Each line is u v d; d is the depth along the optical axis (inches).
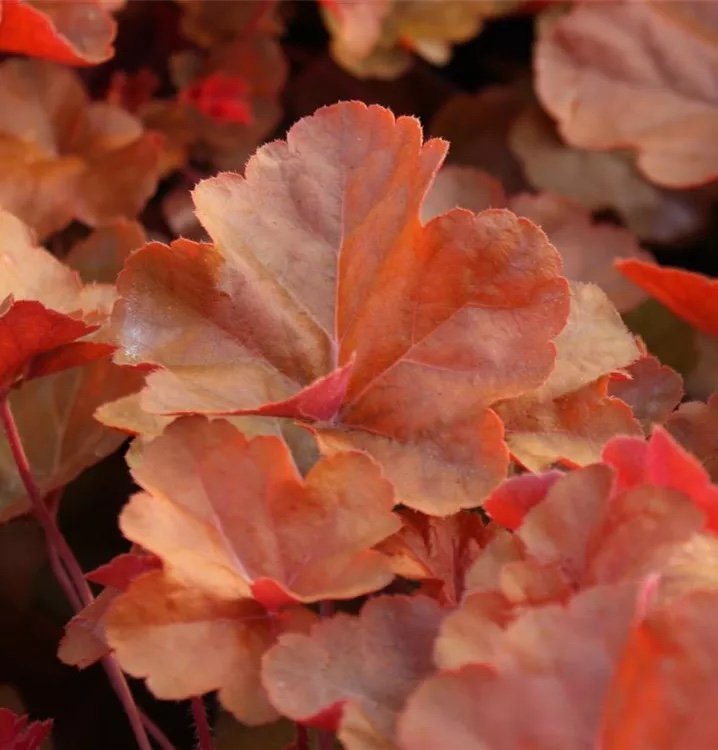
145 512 25.3
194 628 25.2
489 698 24.0
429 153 26.9
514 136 36.5
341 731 24.4
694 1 35.2
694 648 24.1
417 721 24.0
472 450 26.1
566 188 35.8
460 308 26.6
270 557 25.5
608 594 24.3
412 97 39.6
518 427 27.0
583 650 24.1
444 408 26.4
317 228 27.1
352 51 35.6
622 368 27.6
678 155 33.9
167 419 27.0
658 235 35.8
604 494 25.2
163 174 34.3
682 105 34.6
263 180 27.2
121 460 31.9
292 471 25.6
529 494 25.6
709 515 25.2
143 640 25.1
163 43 37.2
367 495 25.6
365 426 26.6
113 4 32.7
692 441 27.8
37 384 29.5
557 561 25.1
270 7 35.3
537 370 26.3
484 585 25.2
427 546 26.3
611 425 27.0
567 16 35.7
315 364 26.9
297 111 39.0
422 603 25.2
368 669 24.9
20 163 32.0
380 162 27.1
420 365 26.6
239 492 25.6
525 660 24.1
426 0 37.6
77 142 32.8
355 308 27.0
